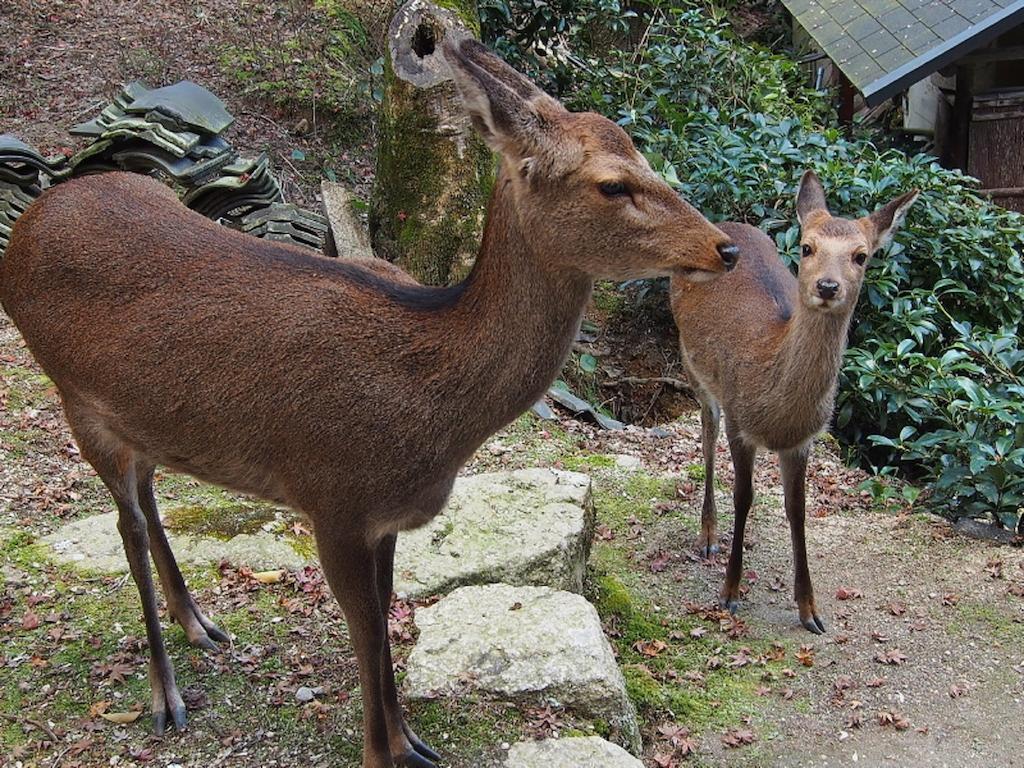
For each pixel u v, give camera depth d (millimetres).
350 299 3137
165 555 3945
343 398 3033
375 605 3197
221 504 4969
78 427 3553
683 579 5102
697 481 6090
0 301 3719
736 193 7719
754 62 10219
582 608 4035
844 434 7238
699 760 3842
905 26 9867
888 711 4117
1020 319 7809
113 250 3350
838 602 4914
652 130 8812
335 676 3877
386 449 3031
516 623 3947
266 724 3617
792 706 4156
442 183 7211
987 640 4570
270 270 3246
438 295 3146
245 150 9484
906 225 7641
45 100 9789
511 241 2980
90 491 5070
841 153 8336
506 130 2881
